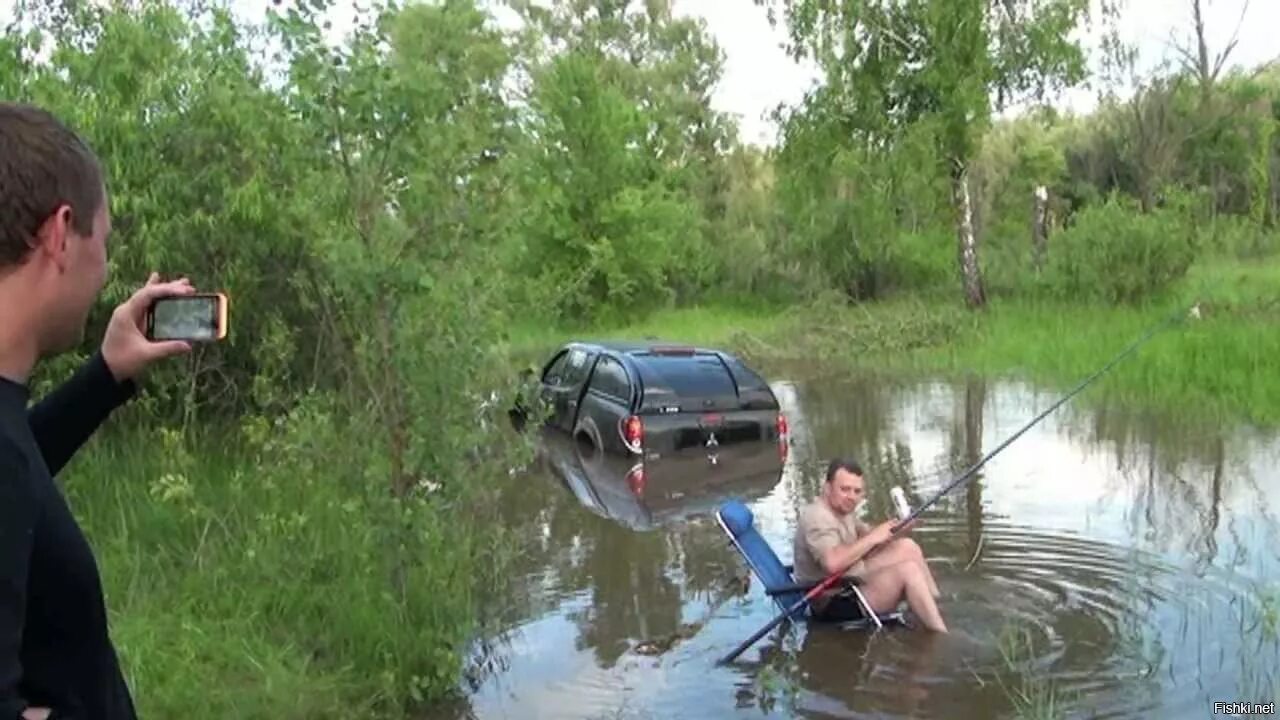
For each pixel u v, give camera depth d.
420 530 6.21
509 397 6.55
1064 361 18.09
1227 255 32.94
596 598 7.67
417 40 6.43
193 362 9.06
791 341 23.73
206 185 8.50
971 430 13.53
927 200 28.72
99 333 8.84
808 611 7.19
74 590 1.64
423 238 6.25
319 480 7.51
